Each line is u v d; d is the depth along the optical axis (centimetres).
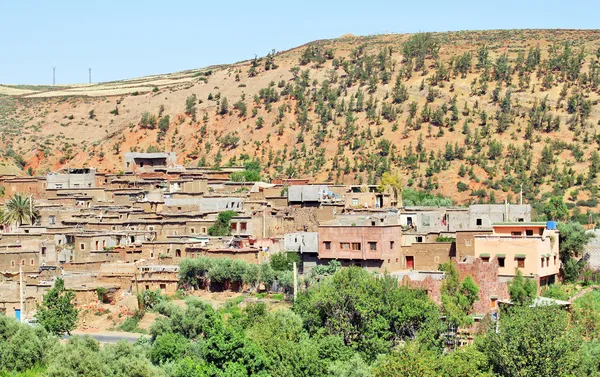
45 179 18938
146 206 16400
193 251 13712
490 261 11481
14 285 12300
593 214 18225
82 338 9869
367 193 16300
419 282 10719
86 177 19188
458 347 9556
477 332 9838
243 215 14850
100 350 9475
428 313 9781
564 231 12612
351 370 8762
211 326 9438
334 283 10400
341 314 9969
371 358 9562
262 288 12788
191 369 8588
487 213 13962
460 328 9950
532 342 8700
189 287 12950
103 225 14788
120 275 13075
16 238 14262
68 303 11238
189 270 12938
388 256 12375
